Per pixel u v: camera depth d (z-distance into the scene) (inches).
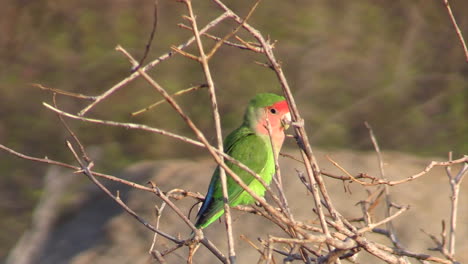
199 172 443.8
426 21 764.6
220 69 728.3
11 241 618.2
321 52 745.6
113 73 745.0
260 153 279.1
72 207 483.2
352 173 424.2
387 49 753.0
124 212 431.2
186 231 394.9
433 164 190.1
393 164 439.8
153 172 454.3
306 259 195.3
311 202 387.9
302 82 730.8
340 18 764.0
